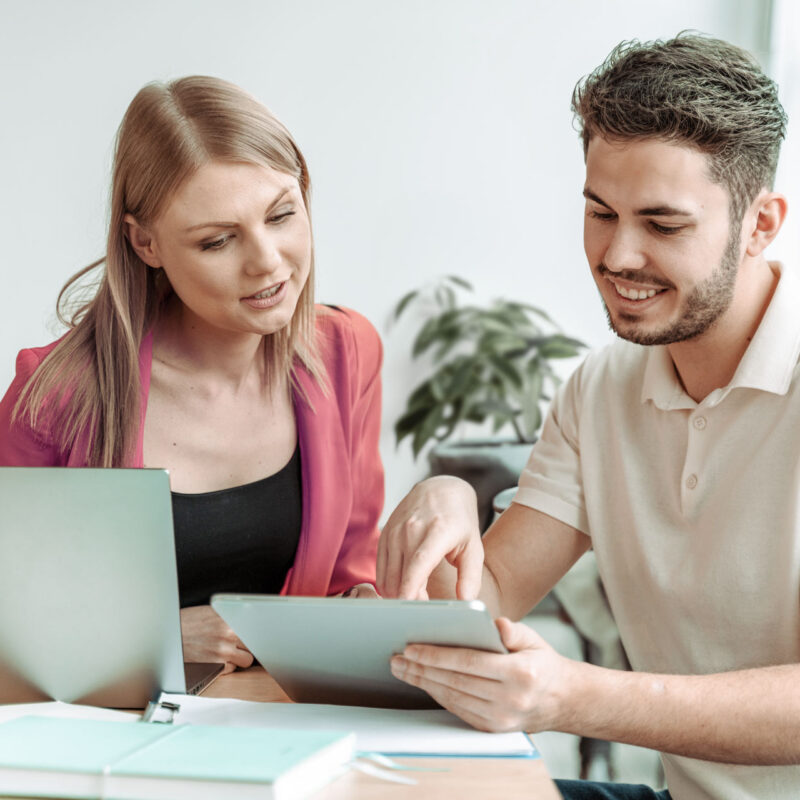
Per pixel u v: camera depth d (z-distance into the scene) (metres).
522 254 3.21
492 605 1.21
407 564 1.01
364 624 0.82
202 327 1.32
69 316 1.48
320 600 0.81
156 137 1.16
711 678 0.91
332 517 1.39
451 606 0.77
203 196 1.15
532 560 1.25
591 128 1.01
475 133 3.16
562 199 3.20
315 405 1.40
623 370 1.23
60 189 3.09
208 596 1.35
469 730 0.87
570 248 3.21
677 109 0.94
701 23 3.12
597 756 2.18
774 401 1.06
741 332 1.08
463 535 1.04
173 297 1.35
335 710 0.93
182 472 1.34
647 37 3.14
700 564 1.10
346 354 1.46
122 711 0.96
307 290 1.36
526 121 3.17
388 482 3.21
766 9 3.07
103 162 3.10
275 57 3.11
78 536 0.90
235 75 3.10
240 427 1.36
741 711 0.89
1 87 3.05
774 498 1.05
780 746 0.90
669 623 1.14
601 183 0.99
